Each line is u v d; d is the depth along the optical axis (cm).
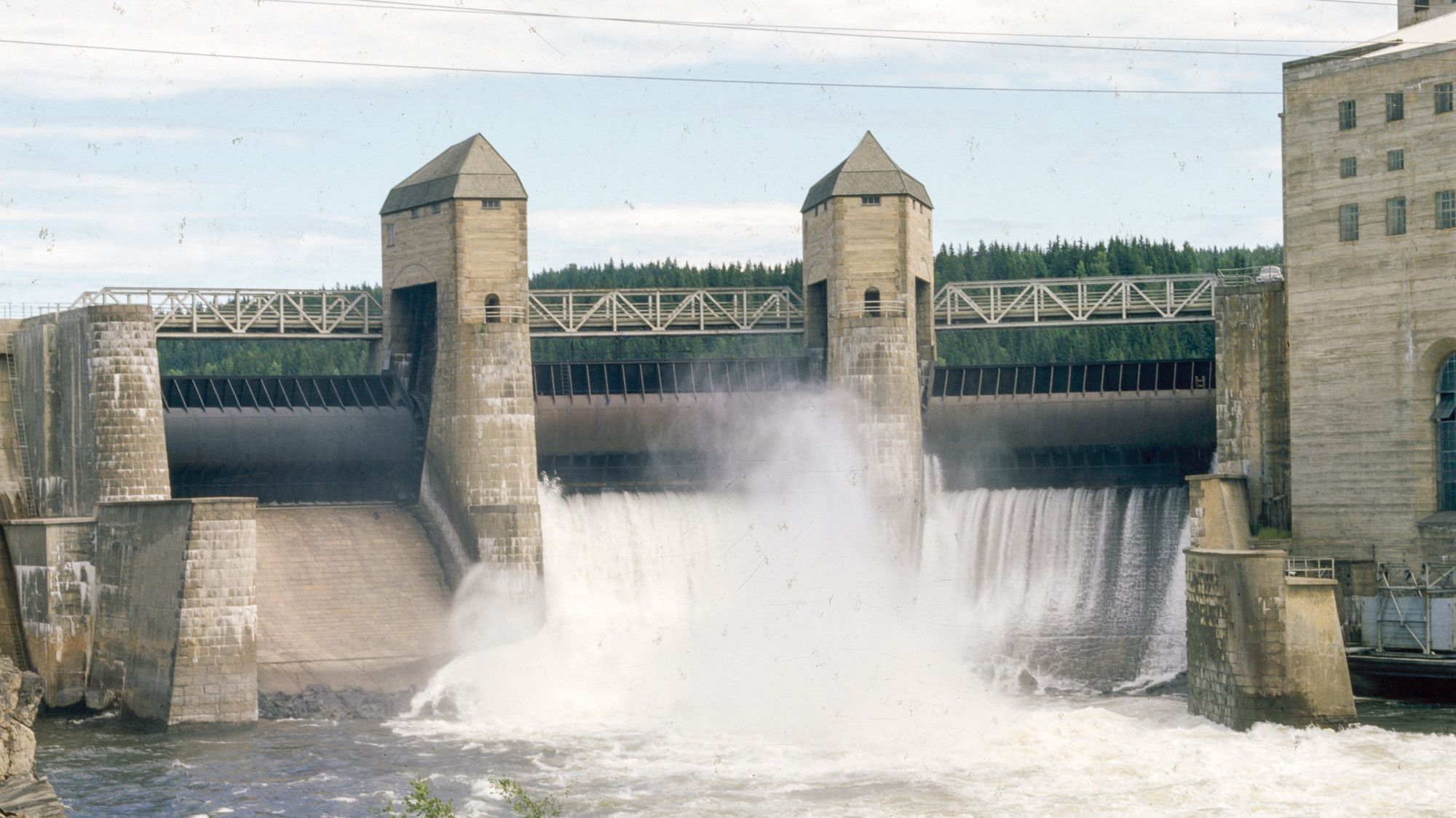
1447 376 10812
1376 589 10862
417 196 12256
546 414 12531
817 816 7731
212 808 7931
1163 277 12756
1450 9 12075
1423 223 10831
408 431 12562
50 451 11494
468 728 9931
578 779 8538
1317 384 11338
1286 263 11519
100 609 10650
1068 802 7869
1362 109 11150
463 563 11738
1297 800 7781
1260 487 11750
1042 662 11612
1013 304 13062
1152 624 11938
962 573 12494
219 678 9856
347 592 11456
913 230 12394
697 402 12781
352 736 9650
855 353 12206
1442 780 8044
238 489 12250
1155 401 12888
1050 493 12456
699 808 7919
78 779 8519
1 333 11894
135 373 11025
